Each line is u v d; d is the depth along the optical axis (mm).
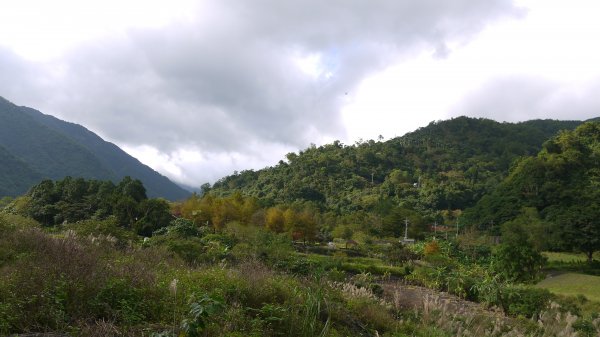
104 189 45375
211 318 5016
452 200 95375
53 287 4812
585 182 67000
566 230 50844
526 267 26922
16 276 5031
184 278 7008
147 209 38000
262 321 5395
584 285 32969
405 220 63438
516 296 17344
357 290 10281
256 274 7973
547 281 36156
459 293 20375
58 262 5730
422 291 20047
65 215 39281
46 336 4016
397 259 36594
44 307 4402
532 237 49281
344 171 113812
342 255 39219
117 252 9914
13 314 4230
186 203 53344
